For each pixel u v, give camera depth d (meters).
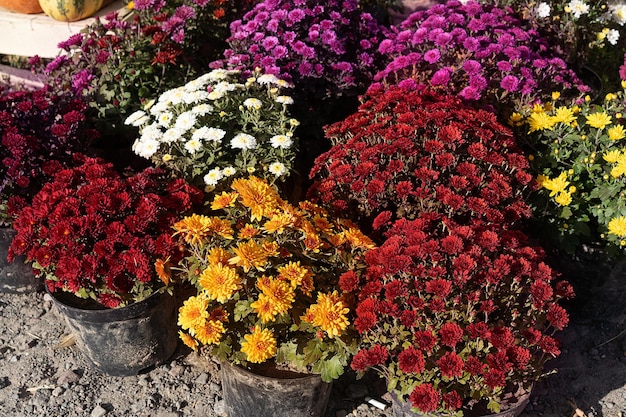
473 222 1.23
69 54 1.73
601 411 1.32
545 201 1.43
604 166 1.42
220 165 1.38
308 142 1.72
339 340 1.13
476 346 1.11
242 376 1.15
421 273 1.11
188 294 1.43
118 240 1.21
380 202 1.31
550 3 1.80
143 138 1.40
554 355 1.13
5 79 1.93
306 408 1.19
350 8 1.75
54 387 1.36
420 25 1.67
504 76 1.57
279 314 1.12
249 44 1.70
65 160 1.48
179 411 1.31
